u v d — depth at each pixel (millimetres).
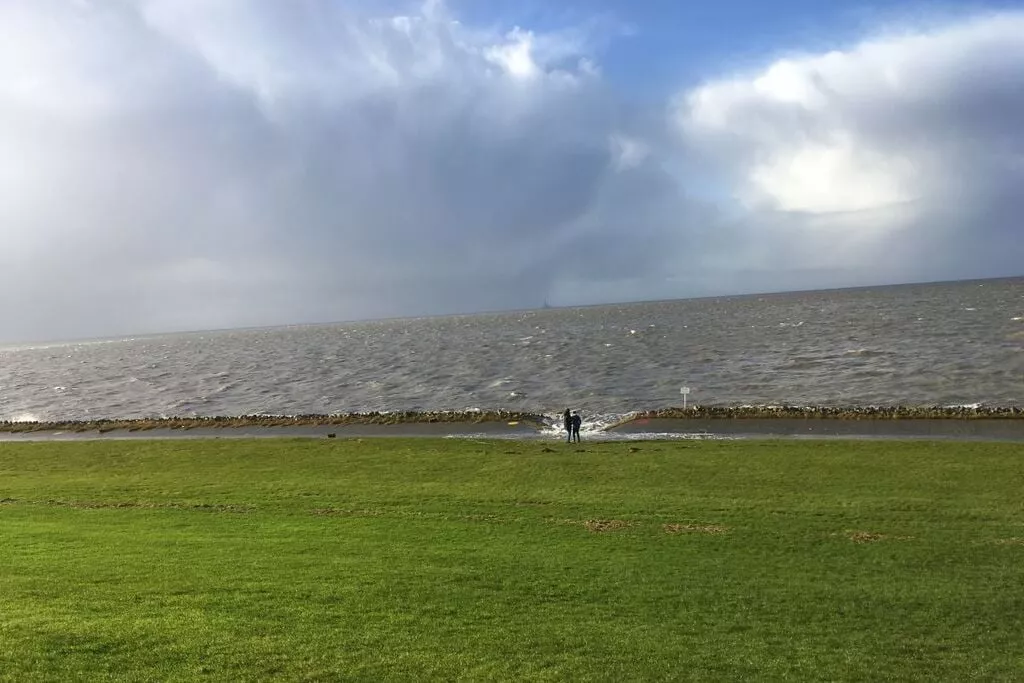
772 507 19609
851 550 15523
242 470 29531
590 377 68438
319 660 9422
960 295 196250
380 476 26875
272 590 12234
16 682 8539
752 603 12172
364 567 13789
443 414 48625
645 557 14883
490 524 17938
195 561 14055
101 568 13398
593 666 9547
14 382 109125
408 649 9898
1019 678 9500
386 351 126312
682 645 10367
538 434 41344
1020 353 63781
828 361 68625
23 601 11391
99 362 154000
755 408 44031
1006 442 31766
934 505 19641
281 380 85875
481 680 9023
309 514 19312
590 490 22734
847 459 27859
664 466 27312
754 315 167250
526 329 176250
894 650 10320
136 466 32031
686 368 70812
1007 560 14672
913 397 47875
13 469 32438
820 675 9508
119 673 8867
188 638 9977
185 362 134125
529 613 11492
